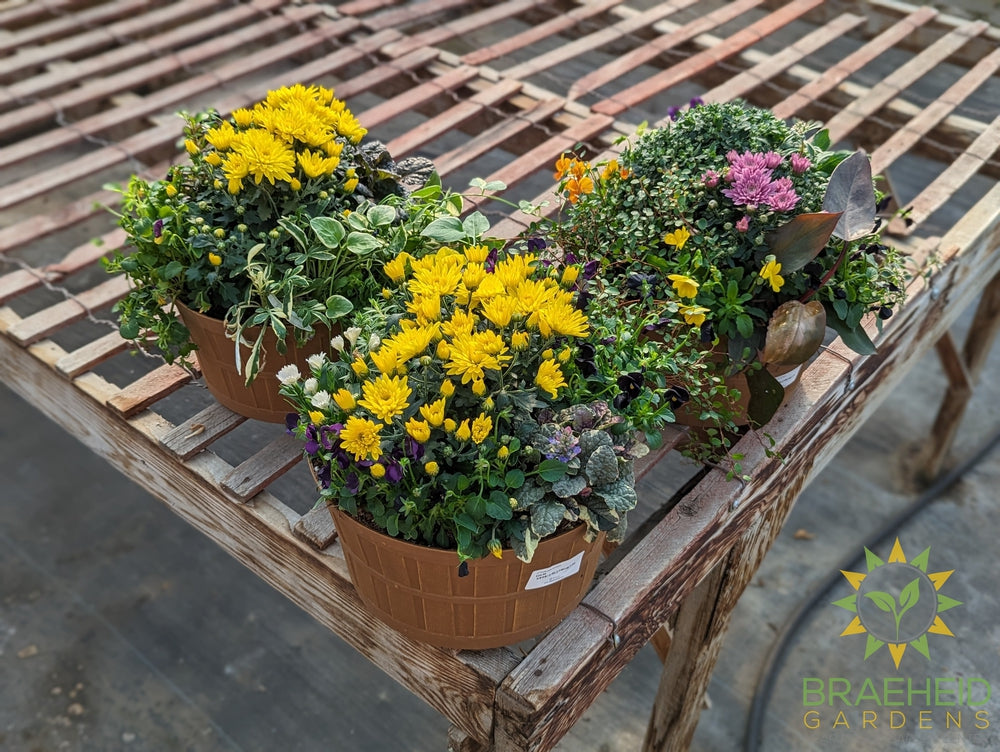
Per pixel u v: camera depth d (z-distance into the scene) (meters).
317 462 1.26
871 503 4.29
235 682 3.38
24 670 3.38
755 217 1.48
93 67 3.05
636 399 1.31
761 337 1.55
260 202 1.54
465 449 1.19
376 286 1.55
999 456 4.54
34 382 2.09
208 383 1.76
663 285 1.54
